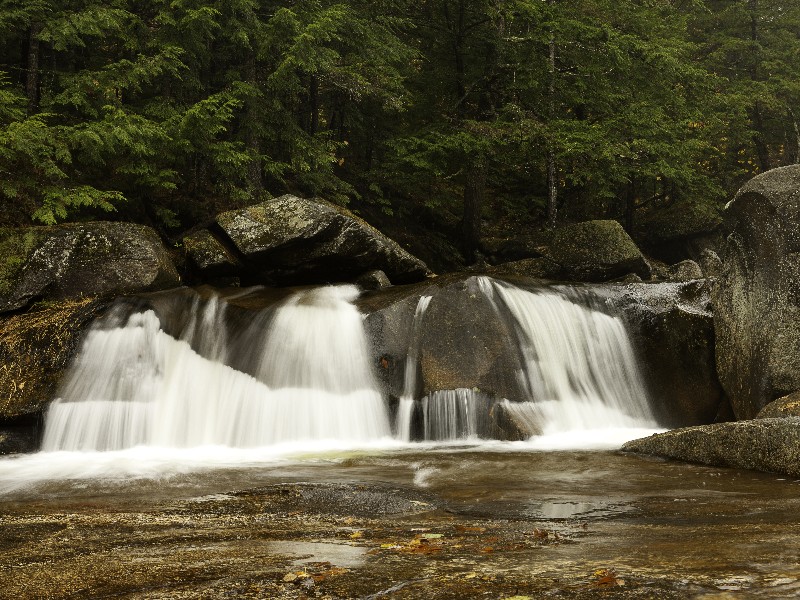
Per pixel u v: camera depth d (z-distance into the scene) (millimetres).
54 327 10484
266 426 10195
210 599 2633
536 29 20938
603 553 3270
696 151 23156
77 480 6883
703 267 20953
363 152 23094
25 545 3953
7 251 11898
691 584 2520
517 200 25266
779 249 10242
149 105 14898
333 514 5008
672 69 21359
